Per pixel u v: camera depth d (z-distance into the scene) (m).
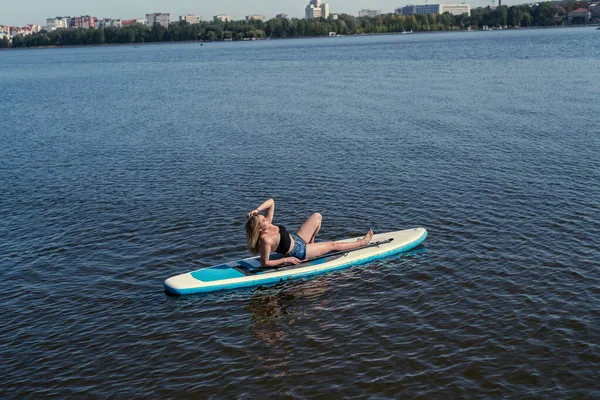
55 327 11.35
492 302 11.38
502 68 63.03
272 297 12.23
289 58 109.94
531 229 14.88
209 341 10.64
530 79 49.91
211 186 20.45
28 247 15.54
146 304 12.16
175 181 21.39
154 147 27.89
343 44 178.00
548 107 33.53
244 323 11.25
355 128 30.12
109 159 25.66
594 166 20.33
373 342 10.28
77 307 12.12
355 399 8.83
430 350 9.94
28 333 11.16
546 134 26.11
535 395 8.75
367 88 49.16
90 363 10.11
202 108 41.75
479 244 14.16
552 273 12.41
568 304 11.14
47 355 10.41
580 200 16.83
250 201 18.48
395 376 9.31
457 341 10.16
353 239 14.51
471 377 9.20
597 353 9.62
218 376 9.56
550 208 16.33
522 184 18.70
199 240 15.40
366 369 9.53
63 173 23.48
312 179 20.67
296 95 46.69
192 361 10.03
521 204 16.81
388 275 12.88
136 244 15.37
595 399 8.62
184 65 105.12
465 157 22.66
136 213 17.88
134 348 10.52
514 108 33.81
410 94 43.25
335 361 9.80
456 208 16.81
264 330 10.95
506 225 15.27
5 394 9.38
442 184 19.22
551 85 44.47
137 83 69.19
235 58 120.50
